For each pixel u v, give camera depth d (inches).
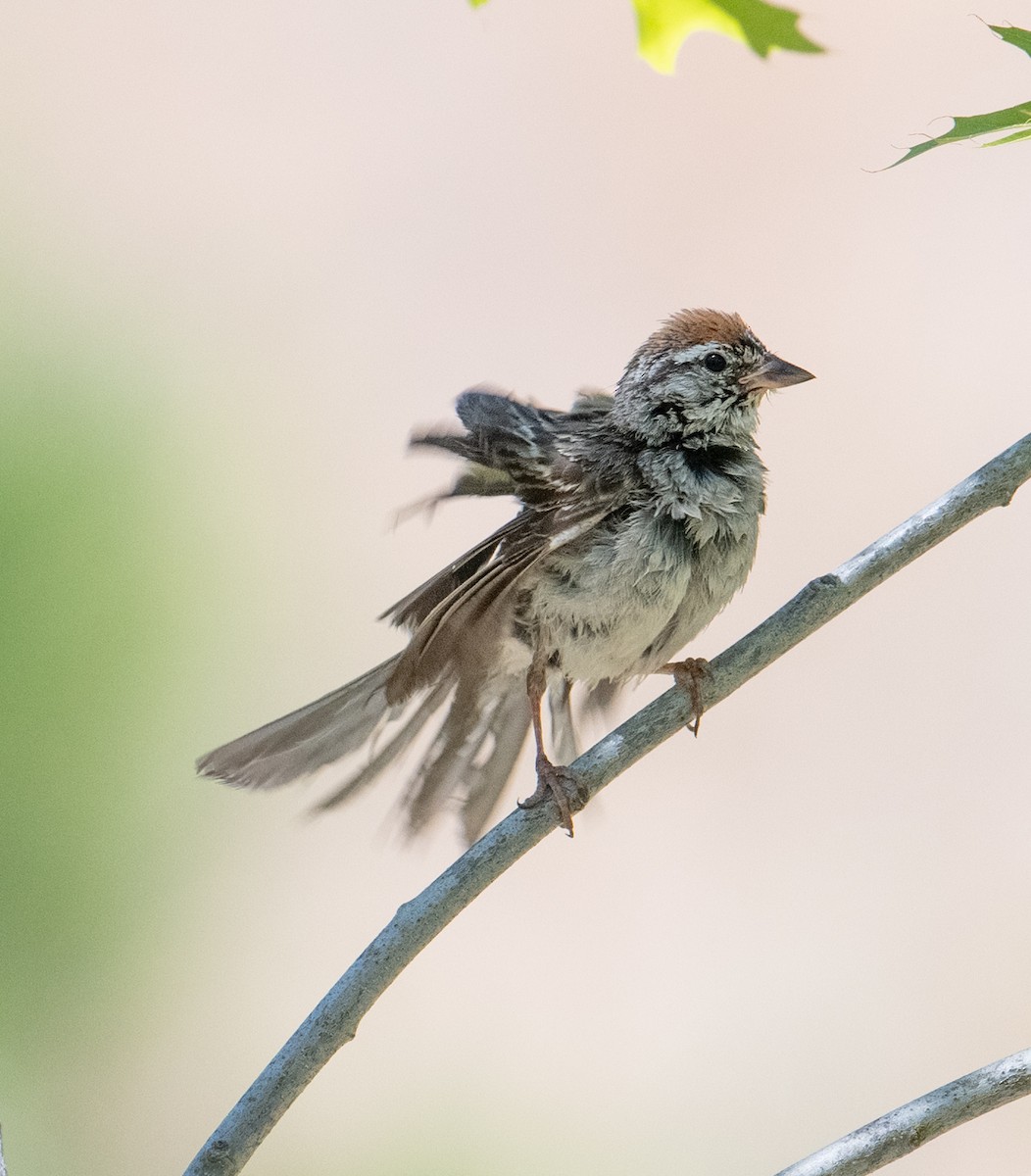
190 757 463.5
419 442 318.3
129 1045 430.9
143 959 437.4
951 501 263.6
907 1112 220.1
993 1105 217.6
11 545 469.7
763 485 341.7
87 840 443.2
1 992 425.7
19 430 499.2
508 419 322.3
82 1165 417.7
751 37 265.7
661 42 269.1
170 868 448.8
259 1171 434.9
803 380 336.2
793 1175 219.1
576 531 313.3
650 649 336.5
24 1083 421.1
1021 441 262.5
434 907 251.4
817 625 265.7
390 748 321.4
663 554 321.4
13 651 457.7
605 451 326.0
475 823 334.6
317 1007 245.4
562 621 327.0
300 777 314.5
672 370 334.0
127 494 494.0
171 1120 425.4
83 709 456.8
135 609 476.1
